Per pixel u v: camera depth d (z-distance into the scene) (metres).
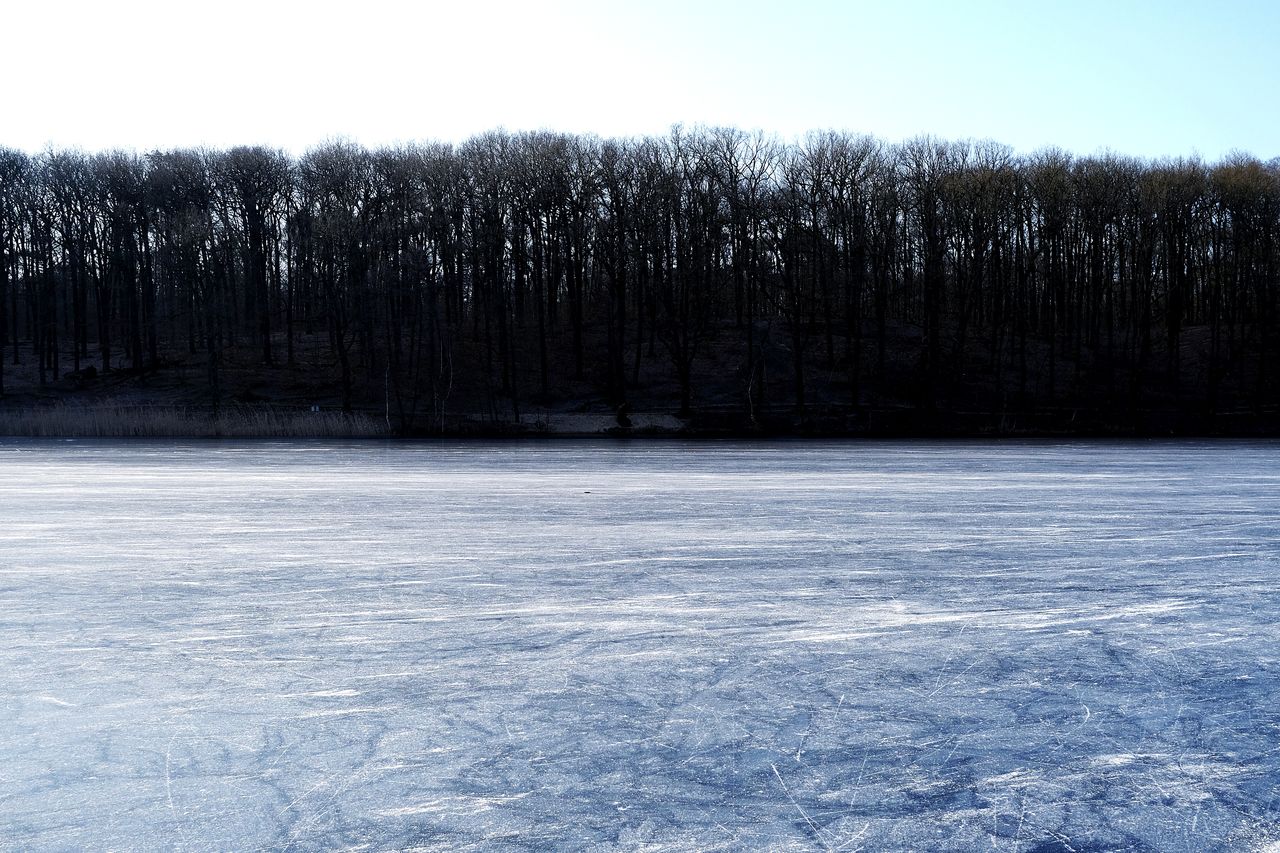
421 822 5.52
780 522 17.42
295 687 7.85
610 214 66.88
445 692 7.71
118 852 5.18
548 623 9.90
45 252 74.62
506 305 72.75
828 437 54.78
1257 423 60.28
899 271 75.94
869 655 8.79
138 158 76.94
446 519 17.86
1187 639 9.41
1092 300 74.00
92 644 9.12
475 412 63.09
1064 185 67.75
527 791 5.91
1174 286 68.94
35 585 11.83
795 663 8.53
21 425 53.22
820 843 5.30
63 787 5.97
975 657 8.74
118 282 80.25
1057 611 10.51
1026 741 6.76
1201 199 67.62
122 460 35.19
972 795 5.91
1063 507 19.77
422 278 61.88
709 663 8.52
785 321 78.38
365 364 67.31
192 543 15.06
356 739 6.73
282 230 75.19
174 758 6.41
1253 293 73.44
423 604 10.73
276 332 83.81
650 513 18.75
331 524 17.25
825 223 67.75
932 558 13.69
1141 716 7.27
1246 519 17.94
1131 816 5.66
